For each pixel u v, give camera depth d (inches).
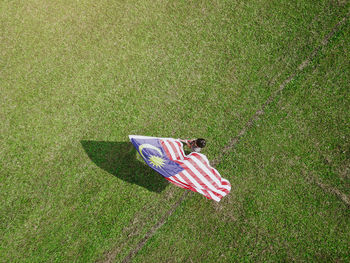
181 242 225.1
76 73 254.2
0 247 216.4
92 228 225.1
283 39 262.5
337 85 251.0
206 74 254.7
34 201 226.5
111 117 245.1
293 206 231.1
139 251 222.7
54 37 262.4
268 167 237.5
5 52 257.8
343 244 221.5
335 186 233.1
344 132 241.6
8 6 268.8
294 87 251.6
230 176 235.9
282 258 221.1
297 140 241.8
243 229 227.6
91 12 269.6
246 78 253.9
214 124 245.1
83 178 233.6
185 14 268.7
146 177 237.5
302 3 269.7
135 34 264.1
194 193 234.5
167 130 243.4
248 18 267.4
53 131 240.5
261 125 245.0
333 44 259.8
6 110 243.6
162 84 252.2
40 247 219.3
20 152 235.0
